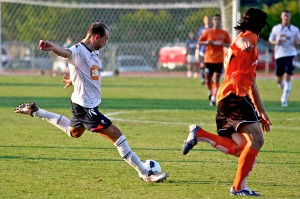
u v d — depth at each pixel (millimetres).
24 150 26938
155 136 31703
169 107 46438
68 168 23188
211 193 19562
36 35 89438
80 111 21125
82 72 20953
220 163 24594
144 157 25734
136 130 33938
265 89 65438
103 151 26953
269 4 91812
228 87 19797
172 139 30750
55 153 26328
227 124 20141
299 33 48969
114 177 21750
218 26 49406
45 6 88375
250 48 19047
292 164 24594
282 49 48750
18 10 88375
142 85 70125
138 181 21188
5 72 88625
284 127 36031
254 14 19781
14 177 21531
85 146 28266
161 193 19469
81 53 20875
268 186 20688
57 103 47969
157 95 57125
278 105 49250
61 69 85688
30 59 90062
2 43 88500
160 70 92312
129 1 90125
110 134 21031
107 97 54312
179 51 91500
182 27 91000
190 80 79188
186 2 90062
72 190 19719
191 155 26391
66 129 22078
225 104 19766
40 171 22578
